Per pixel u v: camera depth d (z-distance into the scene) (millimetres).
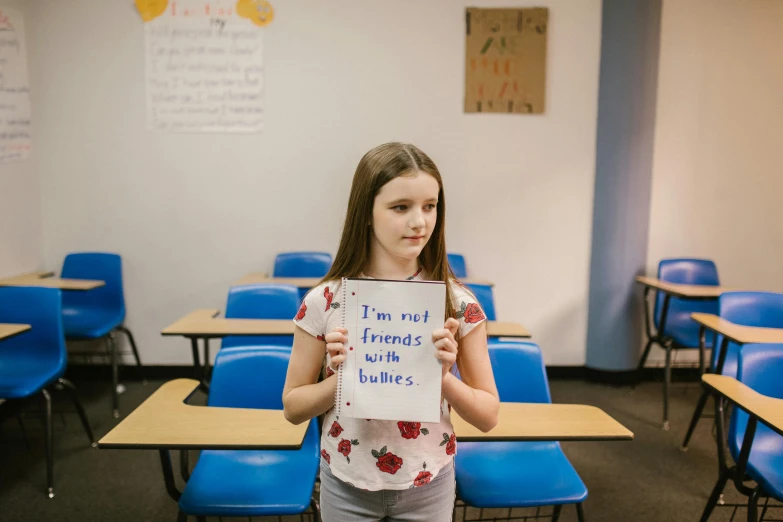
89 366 3518
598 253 3531
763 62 3527
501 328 2295
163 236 3512
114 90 3395
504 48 3455
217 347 3549
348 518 971
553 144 3547
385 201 884
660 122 3543
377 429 944
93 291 3342
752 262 3682
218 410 1424
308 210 3543
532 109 3504
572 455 2568
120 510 2068
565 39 3467
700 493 2238
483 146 3537
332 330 917
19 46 3215
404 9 3418
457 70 3475
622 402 3254
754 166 3609
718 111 3551
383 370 861
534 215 3598
